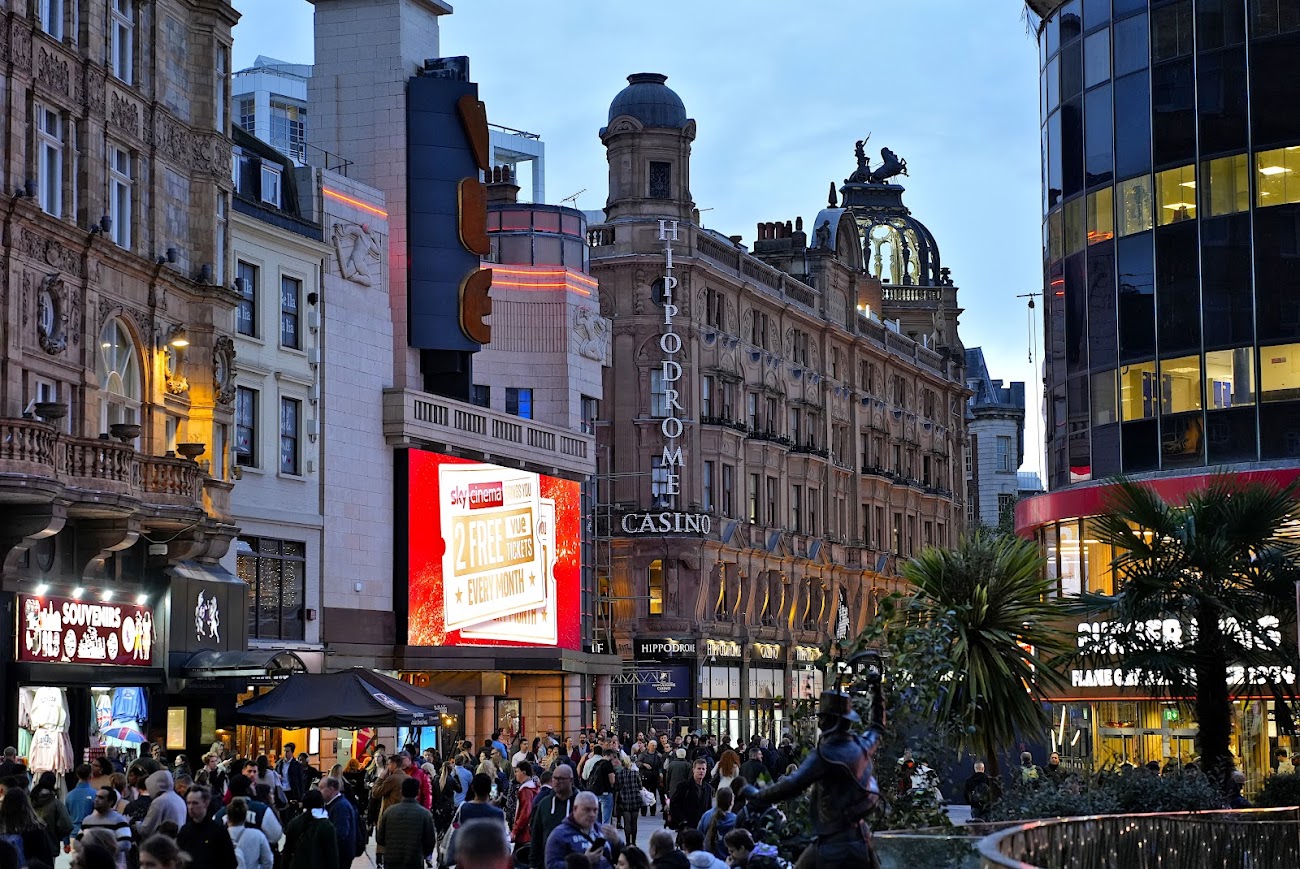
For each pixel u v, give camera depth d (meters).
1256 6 45.69
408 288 60.69
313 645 52.91
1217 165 45.94
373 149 61.41
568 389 69.12
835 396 92.94
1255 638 30.12
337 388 55.25
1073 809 25.25
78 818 25.02
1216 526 30.64
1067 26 49.94
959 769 39.47
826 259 92.75
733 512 81.19
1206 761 30.25
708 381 79.94
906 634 22.70
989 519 143.00
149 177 42.28
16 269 36.19
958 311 113.31
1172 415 46.22
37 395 37.12
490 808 21.20
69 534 38.34
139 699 41.16
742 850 17.41
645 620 76.25
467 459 61.34
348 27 61.97
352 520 55.50
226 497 44.66
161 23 43.19
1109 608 30.77
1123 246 47.62
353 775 39.59
